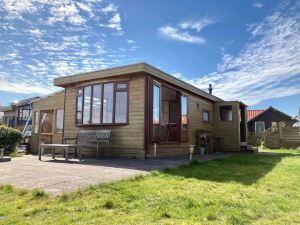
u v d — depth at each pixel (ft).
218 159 30.58
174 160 28.12
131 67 30.73
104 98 33.35
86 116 34.91
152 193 12.80
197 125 45.44
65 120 37.50
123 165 22.94
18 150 42.52
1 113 76.74
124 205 11.02
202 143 45.73
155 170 18.86
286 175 19.71
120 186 13.85
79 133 33.94
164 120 43.91
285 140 65.62
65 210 10.28
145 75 30.86
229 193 13.43
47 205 10.75
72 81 35.91
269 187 15.31
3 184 14.15
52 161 26.63
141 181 15.53
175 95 43.50
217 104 53.01
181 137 39.22
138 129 30.53
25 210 10.15
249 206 11.41
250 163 27.14
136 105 30.99
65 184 14.35
